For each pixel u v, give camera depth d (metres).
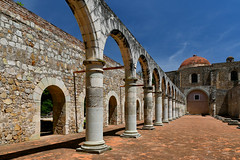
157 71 14.00
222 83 39.94
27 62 7.52
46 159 4.89
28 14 7.69
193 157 5.27
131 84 8.77
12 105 6.88
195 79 43.34
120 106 15.95
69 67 9.91
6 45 6.74
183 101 38.25
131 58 8.84
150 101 11.67
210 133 10.24
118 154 5.49
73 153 5.53
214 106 37.16
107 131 10.66
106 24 6.75
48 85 8.45
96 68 5.99
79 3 5.54
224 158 5.21
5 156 5.16
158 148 6.33
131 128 8.62
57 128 9.62
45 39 8.46
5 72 6.67
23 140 7.25
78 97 10.48
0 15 6.57
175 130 11.31
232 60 44.59
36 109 7.85
